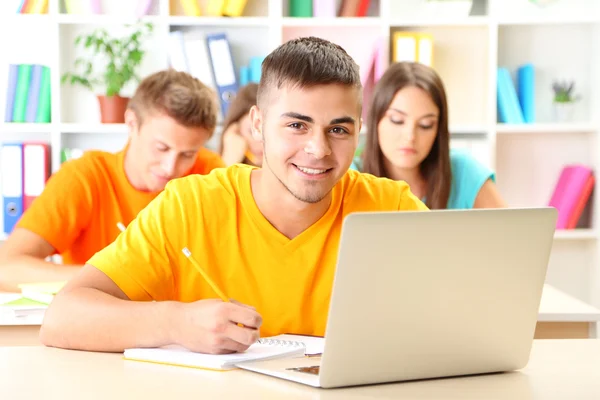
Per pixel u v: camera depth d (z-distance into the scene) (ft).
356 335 4.14
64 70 15.17
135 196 9.80
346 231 3.97
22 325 7.04
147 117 9.34
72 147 15.37
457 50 15.14
